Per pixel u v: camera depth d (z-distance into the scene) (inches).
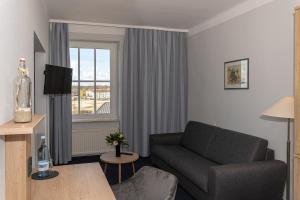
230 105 157.6
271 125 127.0
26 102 56.2
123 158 139.7
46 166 79.4
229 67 157.6
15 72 62.7
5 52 52.5
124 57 196.7
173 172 146.1
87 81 201.5
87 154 197.6
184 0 140.3
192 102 204.1
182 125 209.5
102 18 176.6
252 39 138.6
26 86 56.5
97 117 205.5
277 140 123.6
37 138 115.3
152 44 200.8
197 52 195.0
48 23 172.2
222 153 133.8
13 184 53.2
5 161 52.6
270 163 110.2
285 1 118.0
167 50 203.8
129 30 196.1
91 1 142.6
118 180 151.9
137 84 201.0
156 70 202.4
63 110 181.9
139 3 145.3
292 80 114.8
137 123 202.1
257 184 106.8
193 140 164.2
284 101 100.9
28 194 56.4
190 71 206.4
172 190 70.6
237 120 151.6
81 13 165.2
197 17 173.0
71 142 186.7
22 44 72.7
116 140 141.8
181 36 207.2
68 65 184.2
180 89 208.2
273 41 124.9
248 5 140.8
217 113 170.9
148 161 190.5
